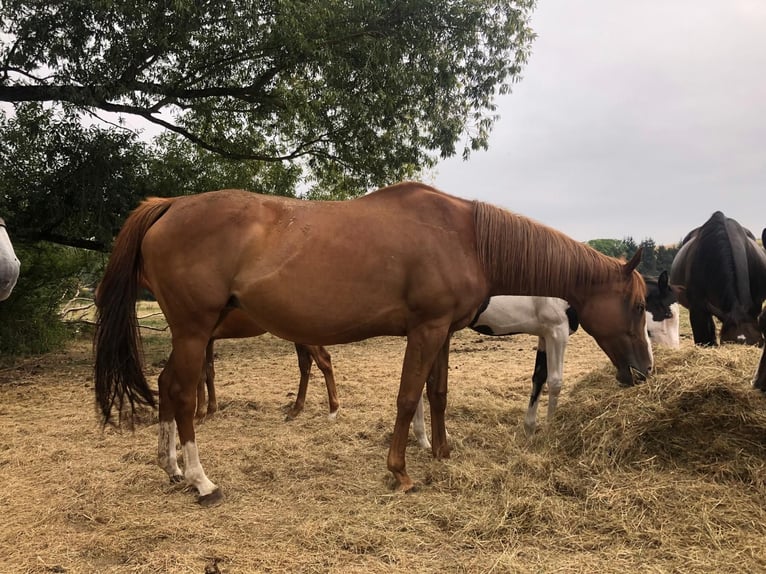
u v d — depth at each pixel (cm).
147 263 302
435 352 309
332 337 306
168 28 720
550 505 273
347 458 374
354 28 853
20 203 823
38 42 693
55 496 309
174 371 302
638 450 309
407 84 866
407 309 305
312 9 752
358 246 294
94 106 723
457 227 316
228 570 229
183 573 225
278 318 296
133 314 309
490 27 910
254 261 290
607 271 344
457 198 339
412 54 894
